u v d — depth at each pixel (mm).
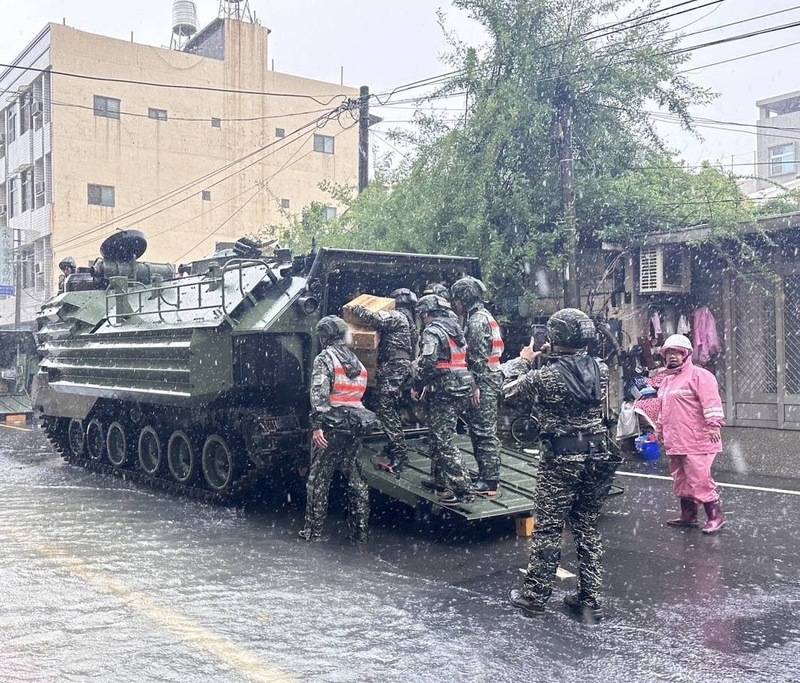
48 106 33219
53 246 32719
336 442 6605
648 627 4590
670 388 7012
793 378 13047
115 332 10023
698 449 6855
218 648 4254
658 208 13672
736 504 7980
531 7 13422
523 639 4398
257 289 8141
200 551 6383
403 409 8086
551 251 13820
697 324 13867
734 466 10164
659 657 4133
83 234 33281
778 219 12156
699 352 13828
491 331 6949
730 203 13352
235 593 5238
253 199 37125
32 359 19797
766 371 13422
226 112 36375
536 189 13812
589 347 4965
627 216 13734
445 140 13797
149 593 5242
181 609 4910
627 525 7184
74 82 32969
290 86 38188
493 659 4109
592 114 13969
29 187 35625
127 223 34250
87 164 33344
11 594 5223
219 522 7555
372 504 8156
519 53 13484
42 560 6098
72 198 33062
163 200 35000
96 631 4523
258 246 10234
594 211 13875
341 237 16891
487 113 13328
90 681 3830
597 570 4801
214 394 8039
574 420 4785
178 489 9188
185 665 4027
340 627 4582
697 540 6613
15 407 18969
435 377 6652
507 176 13969
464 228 13602
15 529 7227
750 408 13594
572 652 4203
